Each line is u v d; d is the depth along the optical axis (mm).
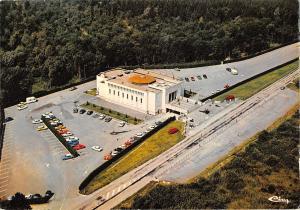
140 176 193125
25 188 187375
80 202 175500
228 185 178625
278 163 196500
